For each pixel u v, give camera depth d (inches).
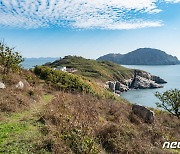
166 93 1643.7
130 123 1109.7
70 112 879.7
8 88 1037.8
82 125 741.3
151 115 1261.1
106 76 6053.2
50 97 1250.0
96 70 6314.0
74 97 1285.7
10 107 830.5
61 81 1748.3
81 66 6653.5
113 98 1995.6
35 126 704.4
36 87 1363.2
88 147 606.9
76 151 587.8
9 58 1306.6
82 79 1994.3
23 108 879.1
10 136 608.7
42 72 1840.6
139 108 1304.1
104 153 674.8
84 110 975.0
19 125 695.7
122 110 1280.8
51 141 589.0
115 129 805.9
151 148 769.6
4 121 721.6
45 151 554.9
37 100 1070.4
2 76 1166.3
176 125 1401.3
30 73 1713.8
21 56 1375.5
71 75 1887.3
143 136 886.4
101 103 1336.1
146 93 5364.2
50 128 674.2
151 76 7736.2
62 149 567.2
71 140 617.3
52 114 787.4
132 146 745.0
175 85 6968.5
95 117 935.7
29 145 568.4
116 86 5969.5
